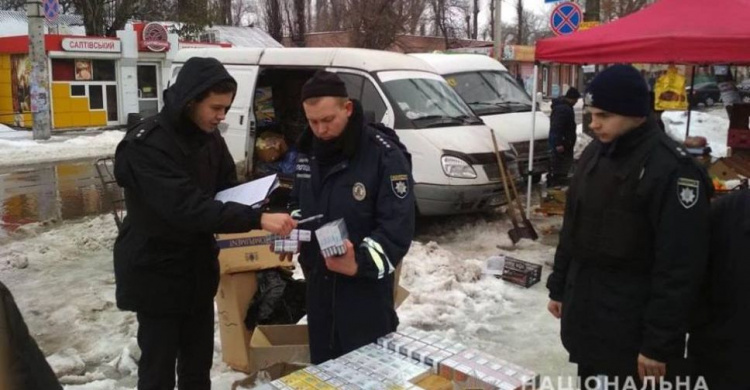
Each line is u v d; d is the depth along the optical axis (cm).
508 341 468
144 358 304
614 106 242
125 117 2334
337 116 262
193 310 307
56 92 2164
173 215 268
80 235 761
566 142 945
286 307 392
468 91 1042
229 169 327
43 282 602
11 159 1572
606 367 260
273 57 838
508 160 788
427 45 3462
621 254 248
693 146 787
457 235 764
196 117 281
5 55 2252
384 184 267
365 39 2436
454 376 215
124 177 276
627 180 246
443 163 720
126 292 293
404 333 251
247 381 359
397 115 752
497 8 2227
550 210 788
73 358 435
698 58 612
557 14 1098
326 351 290
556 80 2498
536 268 586
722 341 240
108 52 2244
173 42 2425
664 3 686
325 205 276
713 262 242
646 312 244
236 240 362
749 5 652
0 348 149
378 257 254
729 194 248
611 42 664
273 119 888
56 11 1934
